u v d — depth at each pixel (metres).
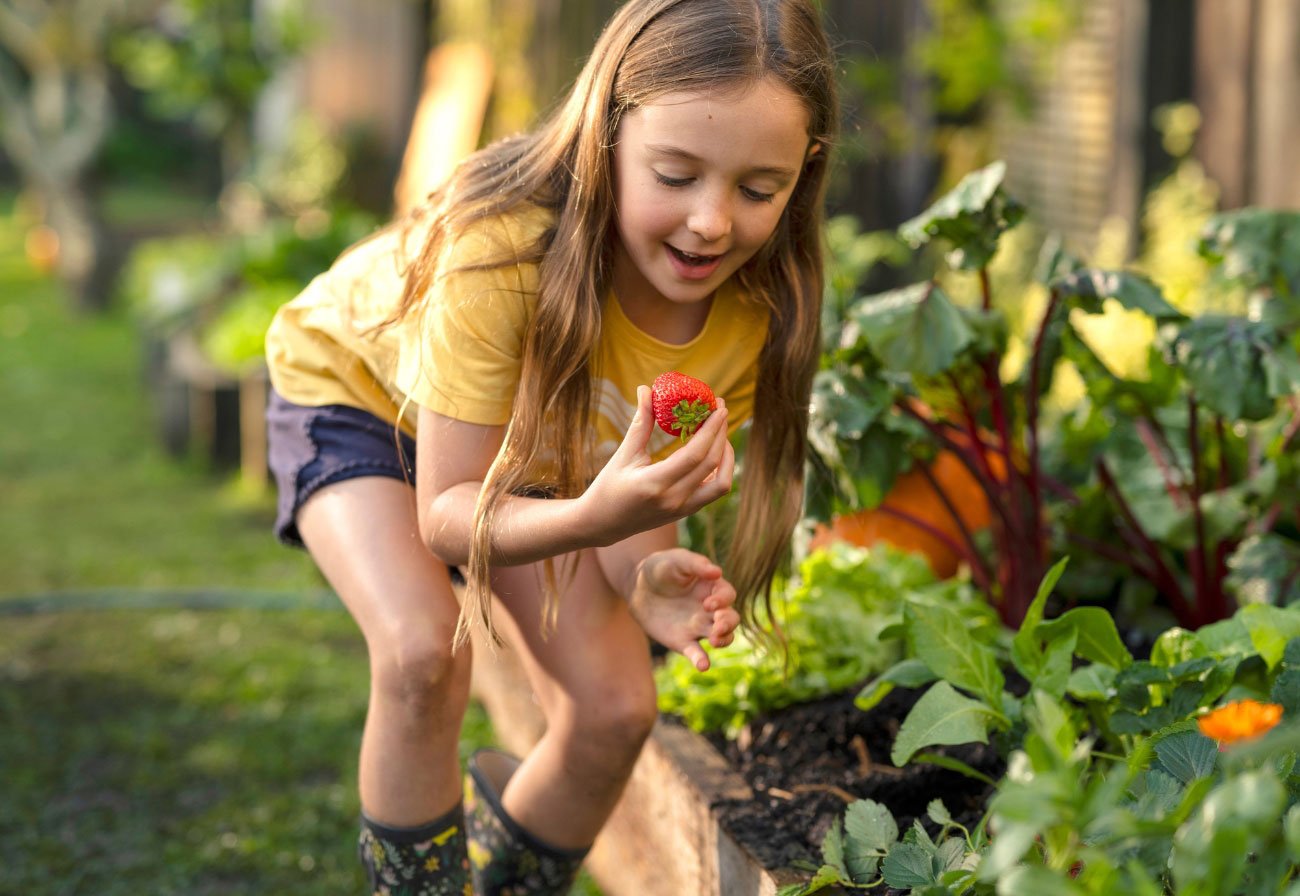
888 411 2.49
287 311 2.15
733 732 2.37
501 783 2.22
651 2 1.66
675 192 1.61
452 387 1.73
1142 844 1.45
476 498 1.73
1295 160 4.17
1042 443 2.93
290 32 9.04
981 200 2.34
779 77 1.59
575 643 2.03
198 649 3.74
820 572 2.57
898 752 1.90
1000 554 2.68
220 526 4.80
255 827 2.80
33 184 12.33
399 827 1.95
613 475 1.53
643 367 1.88
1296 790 1.57
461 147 7.78
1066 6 5.36
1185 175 4.62
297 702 3.41
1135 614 2.71
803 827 2.05
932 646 1.99
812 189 1.84
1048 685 1.96
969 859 1.70
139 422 6.22
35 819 2.83
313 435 2.03
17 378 7.05
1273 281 2.53
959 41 5.67
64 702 3.40
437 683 1.87
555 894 2.19
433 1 9.45
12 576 4.28
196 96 9.02
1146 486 2.79
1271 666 1.90
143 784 2.98
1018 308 5.08
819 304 1.93
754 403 1.98
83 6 8.80
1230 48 4.43
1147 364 2.57
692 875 2.21
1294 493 2.47
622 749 2.05
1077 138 5.43
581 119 1.71
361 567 1.93
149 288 7.89
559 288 1.70
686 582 1.88
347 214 7.12
